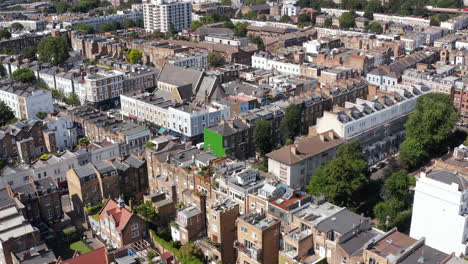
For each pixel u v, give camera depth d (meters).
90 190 169.62
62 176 192.50
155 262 132.00
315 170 187.50
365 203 175.62
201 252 139.50
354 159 181.88
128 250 136.38
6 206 154.25
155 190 179.38
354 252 121.19
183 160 170.00
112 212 151.38
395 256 115.31
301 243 125.56
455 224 140.75
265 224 132.00
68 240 157.75
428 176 147.00
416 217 149.88
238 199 148.00
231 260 147.25
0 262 142.50
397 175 173.62
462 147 181.75
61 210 170.00
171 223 151.62
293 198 142.38
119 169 177.88
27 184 167.50
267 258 132.75
